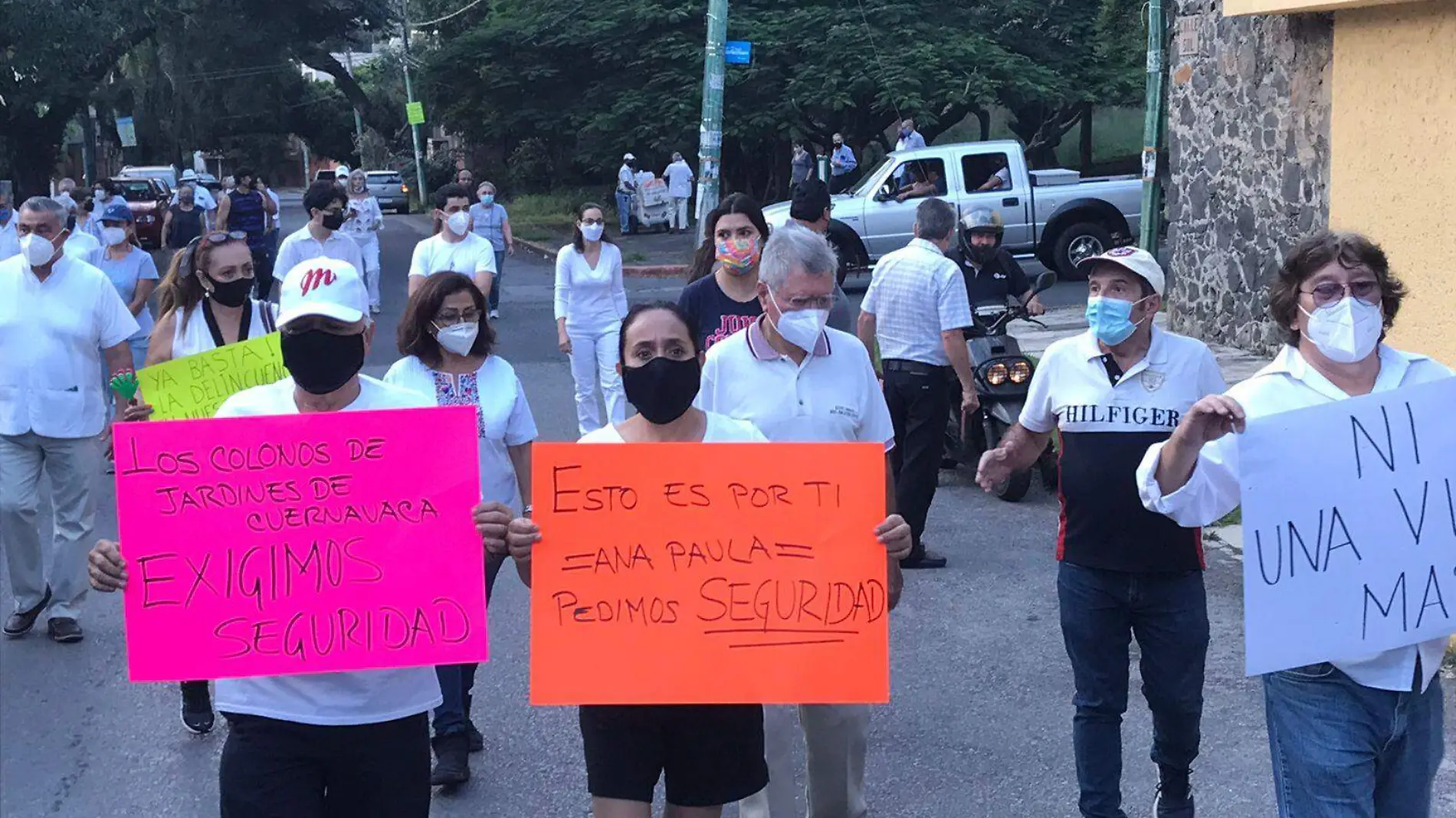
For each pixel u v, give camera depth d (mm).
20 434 6598
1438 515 3373
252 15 53094
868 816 4918
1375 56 6859
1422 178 6512
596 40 33750
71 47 32094
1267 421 3334
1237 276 13664
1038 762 5344
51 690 6195
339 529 3387
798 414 4258
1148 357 4285
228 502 3367
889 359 7457
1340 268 3389
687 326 3572
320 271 3436
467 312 4965
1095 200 21094
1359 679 3414
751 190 37156
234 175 17031
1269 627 3344
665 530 3461
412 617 3402
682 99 31766
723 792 3547
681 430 3703
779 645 3471
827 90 29172
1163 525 4238
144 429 3348
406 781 3492
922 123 29547
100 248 11352
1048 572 7773
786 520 3475
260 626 3371
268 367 5590
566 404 12555
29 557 6781
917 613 7117
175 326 5754
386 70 61750
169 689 6207
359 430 3391
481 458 5023
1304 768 3465
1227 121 13617
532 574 3449
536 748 5547
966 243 9430
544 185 47938
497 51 35812
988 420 9227
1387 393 3361
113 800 5121
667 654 3453
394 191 54031
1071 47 31500
